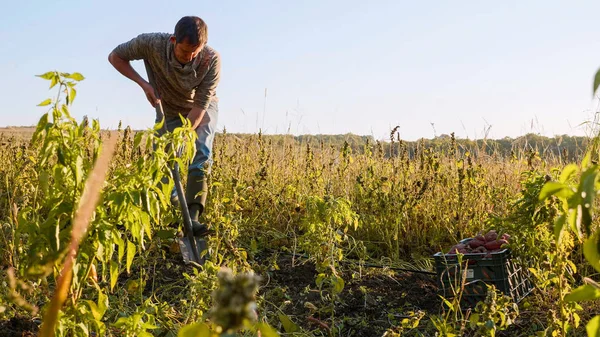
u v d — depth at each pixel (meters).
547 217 4.23
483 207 6.68
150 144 3.01
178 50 5.68
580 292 1.28
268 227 6.73
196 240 5.62
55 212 2.61
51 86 2.62
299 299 4.89
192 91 6.02
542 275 3.80
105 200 2.77
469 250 4.90
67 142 2.64
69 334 2.93
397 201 6.61
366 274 5.56
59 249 2.56
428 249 6.58
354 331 4.38
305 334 4.15
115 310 4.03
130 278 5.10
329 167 7.93
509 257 4.79
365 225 6.80
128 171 3.03
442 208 6.86
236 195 5.86
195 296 3.58
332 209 4.96
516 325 4.37
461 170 6.71
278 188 7.59
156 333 3.69
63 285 0.89
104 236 2.68
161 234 5.05
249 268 4.36
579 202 1.10
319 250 4.96
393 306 4.85
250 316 0.77
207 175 5.65
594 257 1.13
